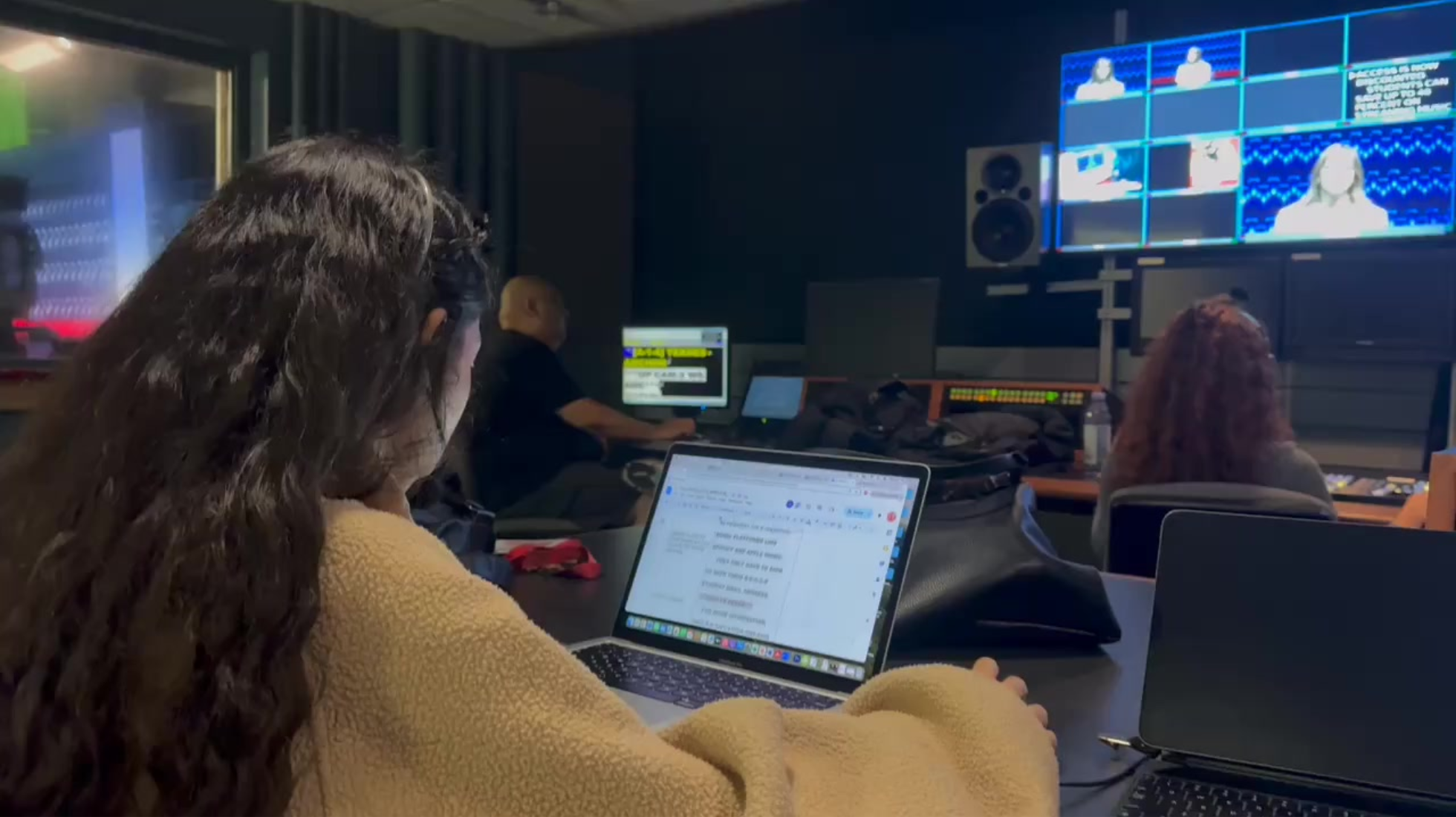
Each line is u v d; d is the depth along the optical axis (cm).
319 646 52
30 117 373
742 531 119
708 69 506
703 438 416
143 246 407
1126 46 370
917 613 121
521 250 516
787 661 109
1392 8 321
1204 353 227
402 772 52
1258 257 342
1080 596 121
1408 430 331
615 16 482
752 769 57
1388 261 315
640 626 122
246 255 57
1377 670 86
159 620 50
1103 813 81
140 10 385
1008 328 430
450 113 489
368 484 61
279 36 431
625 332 479
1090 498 307
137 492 52
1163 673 92
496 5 452
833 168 475
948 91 443
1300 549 92
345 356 56
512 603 56
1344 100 330
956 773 70
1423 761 82
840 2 467
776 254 494
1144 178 369
